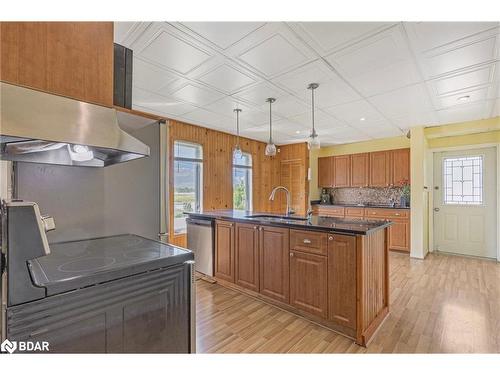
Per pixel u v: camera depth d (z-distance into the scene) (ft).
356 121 14.24
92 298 3.22
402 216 16.58
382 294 8.02
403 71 8.31
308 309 7.84
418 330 7.29
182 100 11.21
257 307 8.77
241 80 9.11
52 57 3.59
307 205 20.40
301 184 20.58
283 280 8.59
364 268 6.88
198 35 6.49
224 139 17.74
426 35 6.39
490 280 11.30
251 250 9.69
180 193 15.37
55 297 2.93
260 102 11.37
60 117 3.56
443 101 10.97
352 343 6.69
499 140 14.39
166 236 6.89
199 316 8.15
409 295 9.74
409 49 7.04
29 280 2.78
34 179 5.06
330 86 9.54
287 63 7.88
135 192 6.39
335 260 7.23
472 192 15.47
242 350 6.37
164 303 3.99
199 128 16.10
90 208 5.73
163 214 6.84
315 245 7.69
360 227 7.25
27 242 2.77
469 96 10.39
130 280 3.60
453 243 16.08
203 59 7.68
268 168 21.22
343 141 19.75
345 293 7.02
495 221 14.74
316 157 22.24
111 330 3.38
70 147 4.57
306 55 7.41
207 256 11.51
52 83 3.58
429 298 9.45
